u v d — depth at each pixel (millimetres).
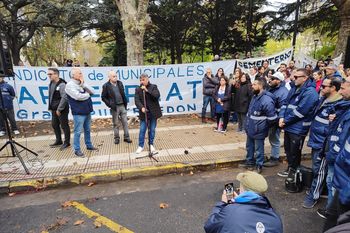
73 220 3715
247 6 21141
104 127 8250
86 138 6105
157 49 26156
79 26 20297
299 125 4430
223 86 7551
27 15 19875
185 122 8828
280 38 21875
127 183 4891
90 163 5426
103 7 18422
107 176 4949
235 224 1860
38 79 8516
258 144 5043
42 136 7422
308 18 20219
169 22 21750
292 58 10211
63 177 4805
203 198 4262
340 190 2650
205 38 23672
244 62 9664
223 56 24609
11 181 4672
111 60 27656
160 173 5188
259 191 2074
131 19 8727
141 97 5723
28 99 8562
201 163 5359
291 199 4168
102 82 8750
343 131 2803
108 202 4203
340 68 8258
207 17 22438
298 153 4578
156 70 8984
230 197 2541
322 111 3916
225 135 7324
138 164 5348
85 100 5656
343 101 3137
